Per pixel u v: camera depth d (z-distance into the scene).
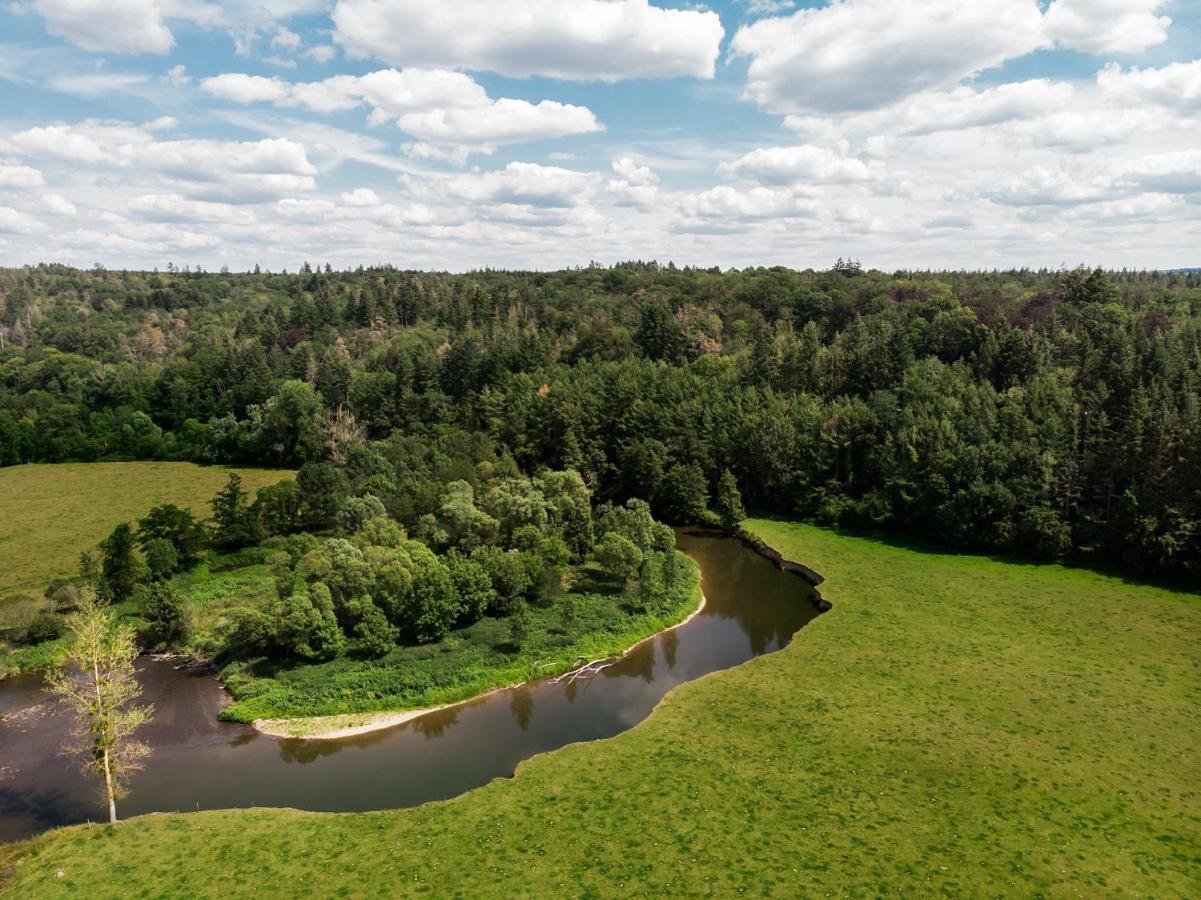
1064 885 35.50
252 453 150.75
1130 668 58.69
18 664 64.44
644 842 38.97
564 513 90.38
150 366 194.75
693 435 118.88
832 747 48.28
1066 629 66.50
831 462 111.12
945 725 50.72
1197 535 74.69
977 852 37.88
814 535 102.19
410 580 66.75
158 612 67.00
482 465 111.00
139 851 39.00
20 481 136.62
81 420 160.12
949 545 93.00
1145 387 92.31
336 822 41.62
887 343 124.69
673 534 93.12
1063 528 84.06
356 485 103.94
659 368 137.50
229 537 93.12
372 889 35.81
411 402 145.50
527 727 54.16
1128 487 82.12
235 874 37.09
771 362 133.62
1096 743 48.19
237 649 65.12
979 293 160.38
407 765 49.19
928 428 100.19
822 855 37.72
